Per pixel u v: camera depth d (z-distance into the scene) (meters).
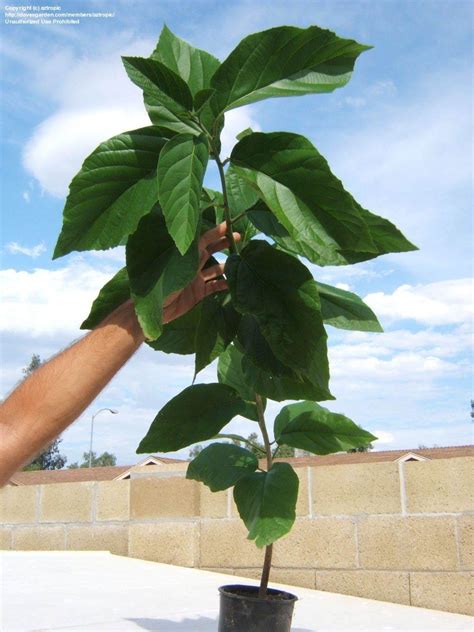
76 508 6.91
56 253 1.83
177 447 2.45
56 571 5.62
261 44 1.81
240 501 2.30
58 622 3.71
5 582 5.08
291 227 1.69
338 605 4.62
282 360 1.87
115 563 6.07
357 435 2.57
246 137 1.81
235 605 2.54
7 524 7.36
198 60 2.13
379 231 1.89
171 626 3.63
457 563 4.59
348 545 5.09
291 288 1.89
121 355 1.29
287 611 2.53
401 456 18.94
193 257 1.67
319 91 1.86
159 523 6.18
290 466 2.37
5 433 1.14
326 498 5.25
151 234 1.75
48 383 1.20
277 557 5.43
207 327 2.14
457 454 18.70
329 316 2.21
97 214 1.81
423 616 4.34
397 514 4.91
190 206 1.59
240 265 1.95
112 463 67.75
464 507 4.64
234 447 2.54
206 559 5.82
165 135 1.85
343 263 1.72
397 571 4.84
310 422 2.59
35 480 27.09
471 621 4.23
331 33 1.77
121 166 1.79
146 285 1.63
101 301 1.85
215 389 2.47
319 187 1.70
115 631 3.49
